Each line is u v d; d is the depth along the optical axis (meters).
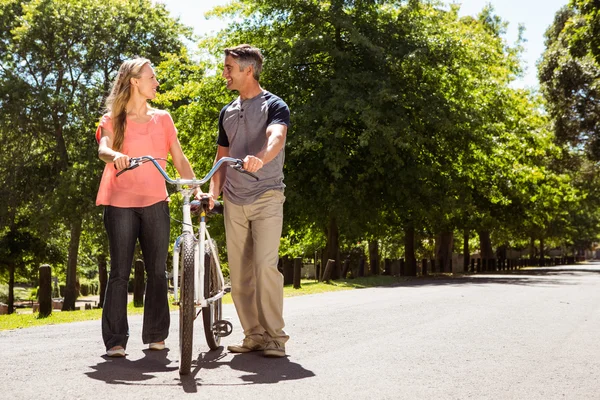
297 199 23.86
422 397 4.05
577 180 49.88
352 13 25.33
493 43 28.78
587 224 83.88
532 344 6.21
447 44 24.80
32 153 35.78
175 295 4.96
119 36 34.78
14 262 39.88
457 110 24.75
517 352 5.75
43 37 34.44
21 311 38.56
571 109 41.44
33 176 35.41
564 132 41.88
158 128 5.82
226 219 5.68
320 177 24.25
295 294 13.91
